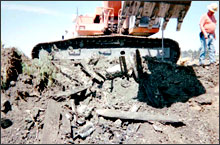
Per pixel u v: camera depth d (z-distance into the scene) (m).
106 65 6.62
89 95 5.49
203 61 6.35
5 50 5.82
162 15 5.01
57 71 6.30
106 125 4.46
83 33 7.80
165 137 4.11
